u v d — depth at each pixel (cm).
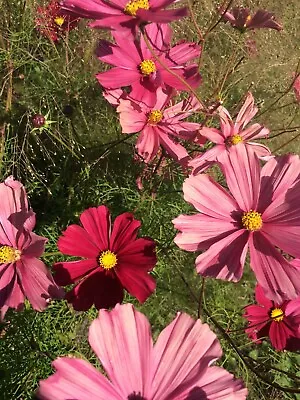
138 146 33
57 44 46
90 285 29
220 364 43
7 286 27
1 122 42
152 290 28
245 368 40
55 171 43
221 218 28
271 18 34
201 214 27
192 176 27
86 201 42
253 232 28
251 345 45
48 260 39
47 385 16
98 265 29
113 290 29
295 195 28
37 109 41
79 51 46
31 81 44
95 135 45
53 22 44
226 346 43
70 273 29
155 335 44
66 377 17
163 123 34
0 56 41
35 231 40
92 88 46
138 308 44
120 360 18
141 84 33
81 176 41
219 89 40
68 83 43
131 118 33
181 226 27
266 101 59
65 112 40
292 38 65
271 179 28
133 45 33
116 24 26
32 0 44
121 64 33
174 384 18
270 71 60
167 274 44
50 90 42
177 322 19
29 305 37
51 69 44
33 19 43
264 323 35
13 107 43
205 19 59
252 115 35
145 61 33
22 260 28
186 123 35
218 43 58
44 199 42
